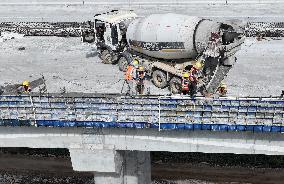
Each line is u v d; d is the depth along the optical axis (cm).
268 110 2061
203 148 2291
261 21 4278
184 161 3747
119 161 2447
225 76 2620
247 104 2072
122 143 2364
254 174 3566
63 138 2405
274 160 3634
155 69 2559
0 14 5041
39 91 2661
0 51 3531
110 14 2897
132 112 2209
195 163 3722
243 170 3616
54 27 4309
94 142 2384
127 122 2219
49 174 3691
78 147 2383
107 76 2878
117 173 2481
